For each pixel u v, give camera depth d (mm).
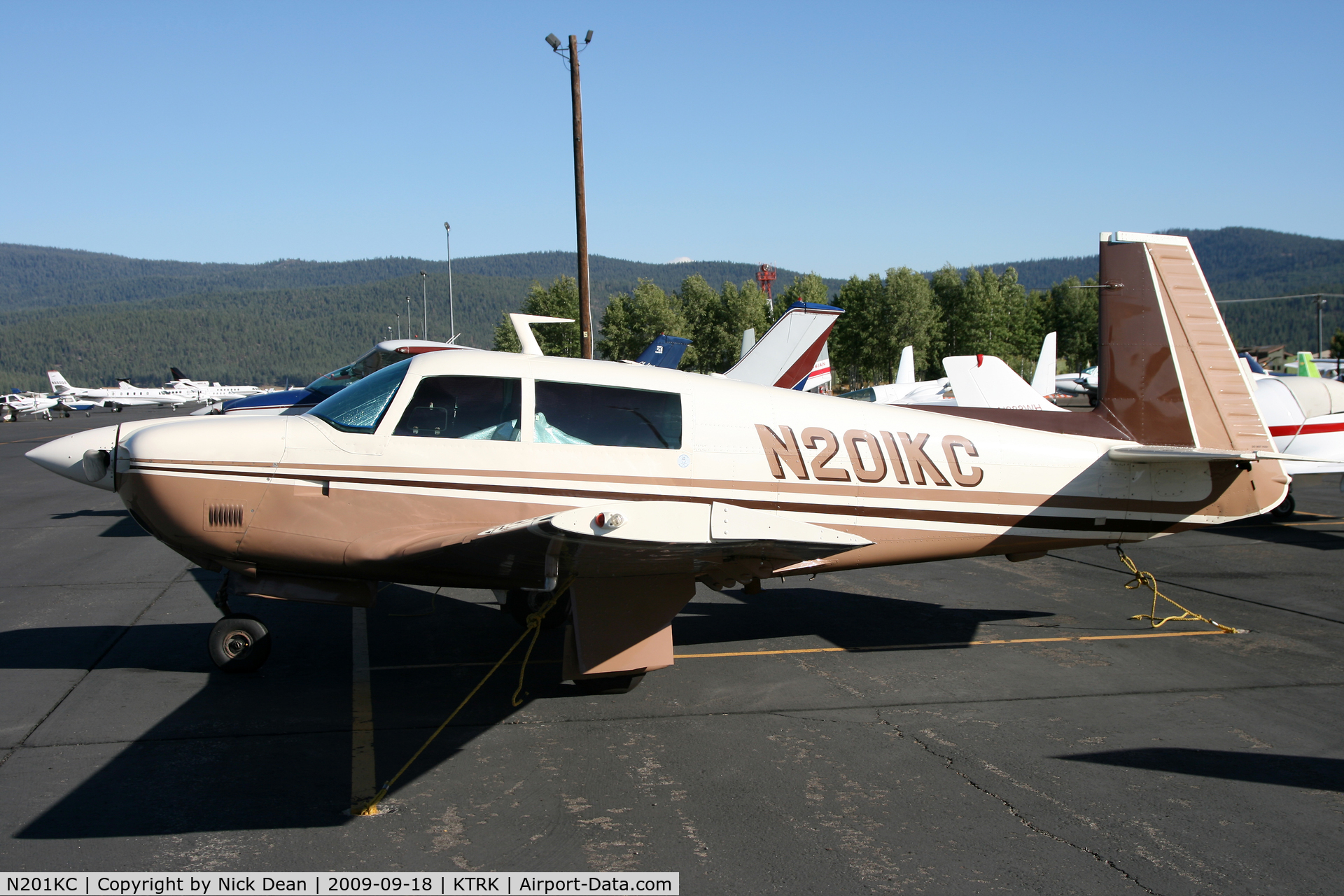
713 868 2988
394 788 3629
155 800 3480
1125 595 7145
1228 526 10562
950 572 8125
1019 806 3457
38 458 5516
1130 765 3855
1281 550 9039
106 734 4176
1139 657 5480
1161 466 5750
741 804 3480
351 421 4961
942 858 3055
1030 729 4285
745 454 5160
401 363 5094
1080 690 4875
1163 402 5820
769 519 3857
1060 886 2879
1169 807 3453
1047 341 30531
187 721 4359
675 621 6391
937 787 3641
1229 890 2861
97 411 59906
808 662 5422
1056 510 5645
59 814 3354
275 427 4953
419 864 3018
